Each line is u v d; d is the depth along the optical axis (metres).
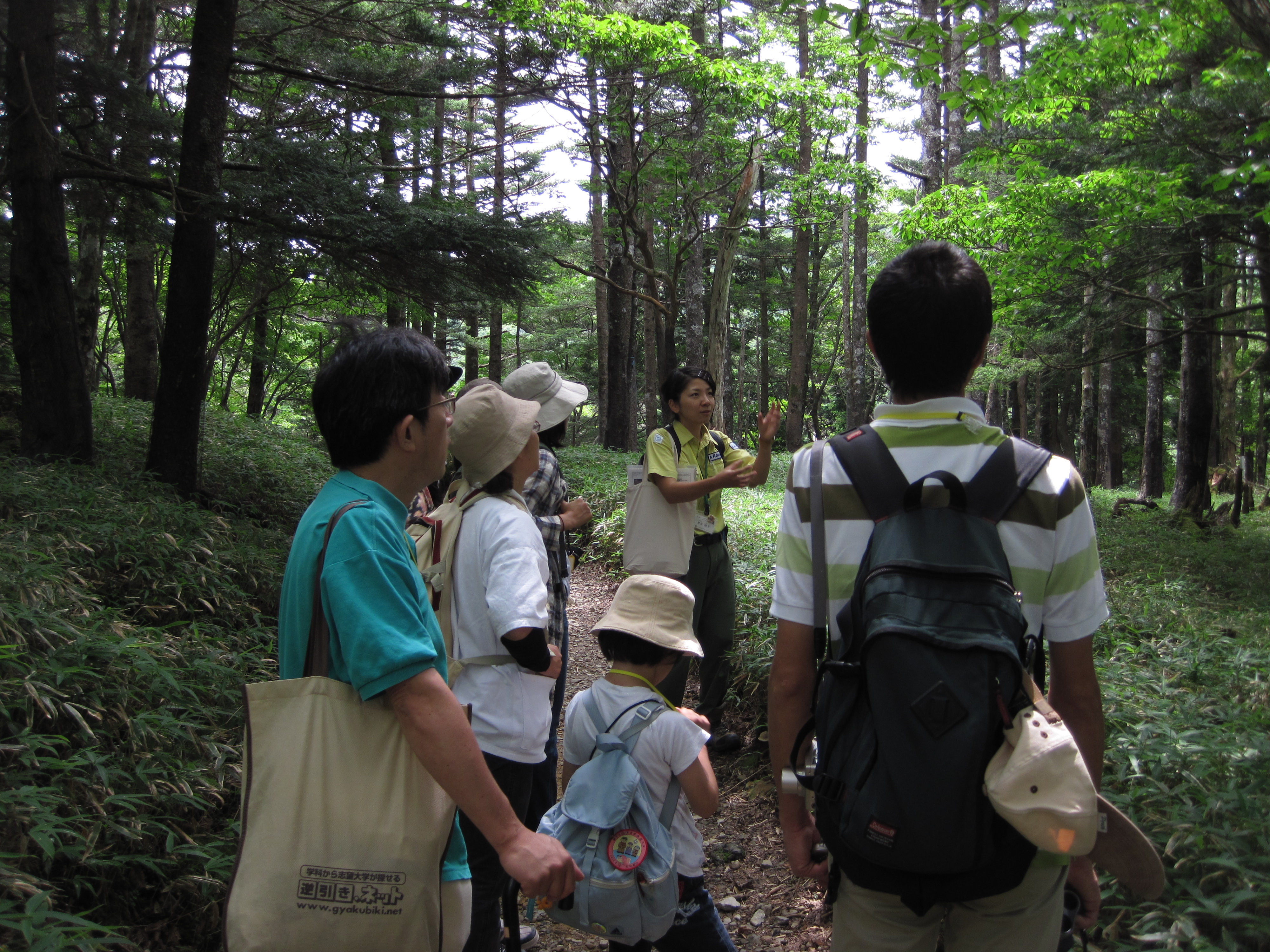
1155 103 7.58
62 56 7.36
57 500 5.63
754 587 6.12
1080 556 1.46
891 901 1.45
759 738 4.48
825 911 3.09
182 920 2.79
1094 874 1.64
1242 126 6.90
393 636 1.43
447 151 17.62
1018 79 9.05
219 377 25.23
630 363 19.84
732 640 4.57
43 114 6.96
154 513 5.96
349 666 1.43
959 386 1.54
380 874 1.40
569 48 10.04
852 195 15.96
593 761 2.28
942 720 1.27
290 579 1.58
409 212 7.95
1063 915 1.56
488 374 24.48
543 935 3.21
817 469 1.55
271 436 12.09
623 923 2.12
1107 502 17.69
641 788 2.23
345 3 9.53
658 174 11.33
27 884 2.24
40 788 2.64
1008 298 10.88
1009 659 1.30
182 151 7.60
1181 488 14.40
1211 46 6.54
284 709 1.46
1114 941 2.27
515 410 2.50
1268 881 2.15
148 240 9.16
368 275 8.53
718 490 4.30
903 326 1.52
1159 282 11.52
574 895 2.14
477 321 17.09
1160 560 9.09
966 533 1.40
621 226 12.33
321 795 1.42
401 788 1.44
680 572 4.36
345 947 1.39
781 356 38.59
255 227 7.73
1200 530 12.46
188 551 5.39
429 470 1.71
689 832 2.44
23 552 4.21
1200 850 2.37
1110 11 6.42
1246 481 19.59
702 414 4.40
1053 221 9.41
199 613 5.03
